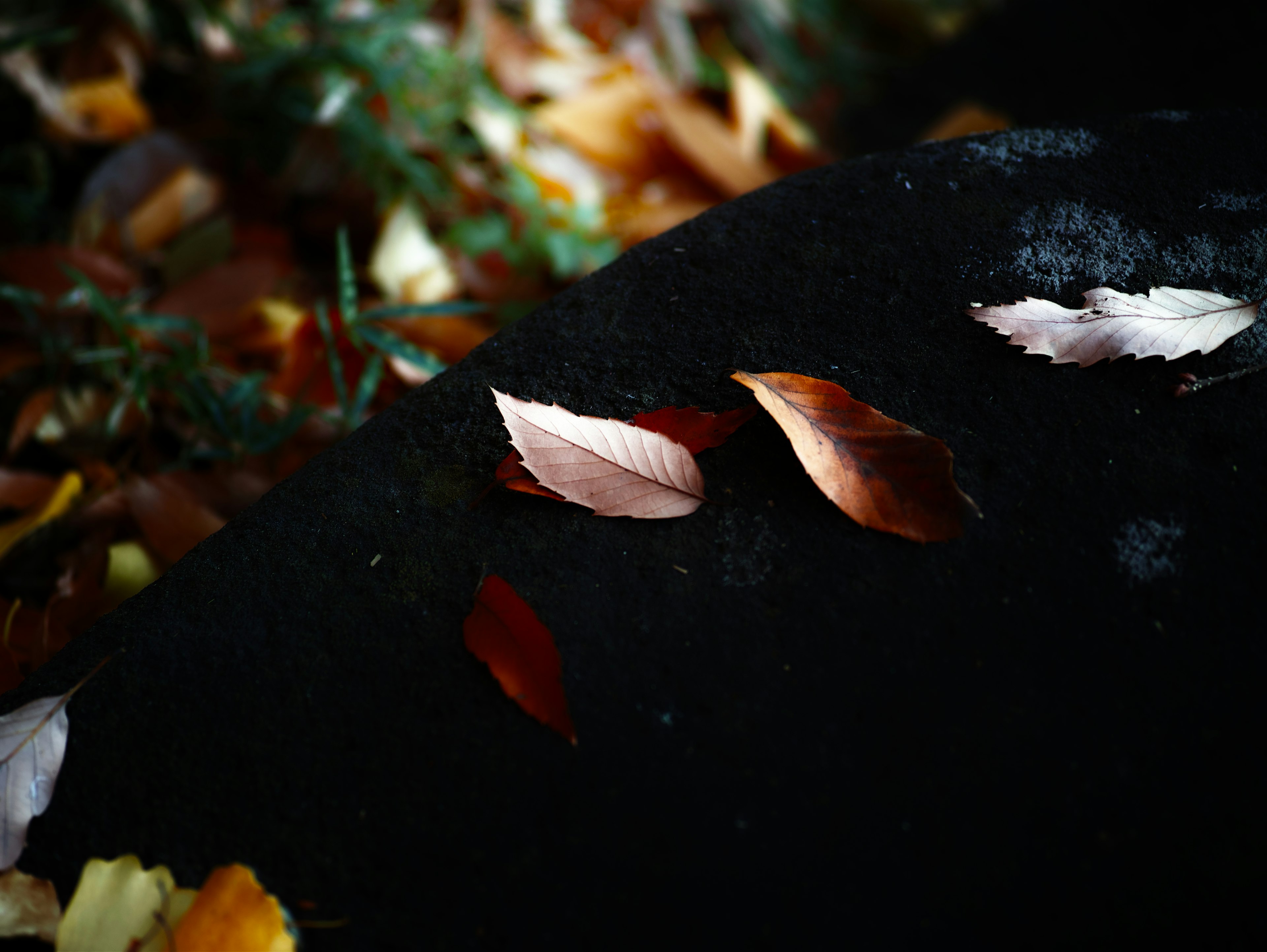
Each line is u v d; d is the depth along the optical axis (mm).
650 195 1205
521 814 665
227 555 718
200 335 899
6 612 803
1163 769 659
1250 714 665
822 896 648
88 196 984
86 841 670
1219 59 1329
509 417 702
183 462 873
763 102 1251
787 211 787
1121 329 724
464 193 1158
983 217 772
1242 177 778
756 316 756
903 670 677
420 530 718
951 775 661
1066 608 683
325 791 673
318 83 1104
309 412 872
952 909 645
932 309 749
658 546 706
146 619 707
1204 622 679
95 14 1150
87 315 936
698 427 722
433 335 957
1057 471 708
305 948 652
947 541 695
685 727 673
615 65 1316
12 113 1069
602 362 750
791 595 692
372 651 695
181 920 656
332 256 1095
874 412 705
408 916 655
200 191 1034
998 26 1483
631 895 651
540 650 682
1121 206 771
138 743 684
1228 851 648
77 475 844
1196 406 718
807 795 661
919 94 1399
